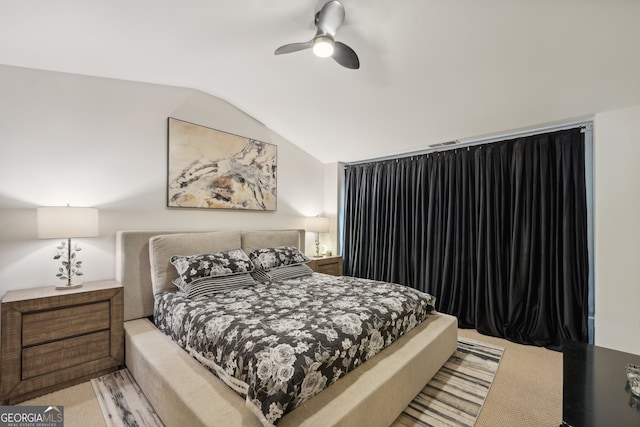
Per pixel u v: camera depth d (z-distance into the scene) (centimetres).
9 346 185
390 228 426
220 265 269
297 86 300
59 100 244
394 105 304
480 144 356
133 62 244
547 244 304
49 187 238
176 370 168
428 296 261
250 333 159
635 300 243
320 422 125
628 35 182
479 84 251
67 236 215
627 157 247
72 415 176
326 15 179
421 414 182
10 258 221
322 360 143
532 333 304
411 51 226
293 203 446
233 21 197
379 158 464
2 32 183
